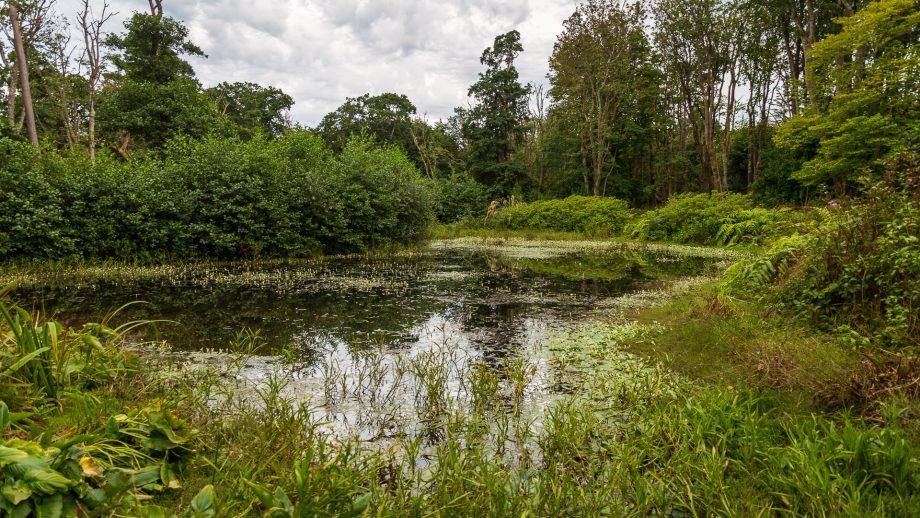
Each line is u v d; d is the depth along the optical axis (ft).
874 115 54.34
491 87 134.00
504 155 139.54
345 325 23.90
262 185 49.52
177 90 76.02
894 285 15.92
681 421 11.57
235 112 133.18
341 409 14.03
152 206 42.96
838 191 57.77
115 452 8.80
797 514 8.43
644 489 9.44
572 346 20.26
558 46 113.91
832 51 59.62
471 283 37.22
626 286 35.73
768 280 23.53
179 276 38.06
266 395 14.32
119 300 28.30
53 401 10.96
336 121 161.89
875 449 9.21
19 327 12.55
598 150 108.78
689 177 125.80
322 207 53.47
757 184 85.46
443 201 106.93
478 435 12.27
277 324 23.82
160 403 10.87
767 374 13.83
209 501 7.22
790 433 10.52
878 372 12.00
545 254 59.93
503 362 18.44
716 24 97.09
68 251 39.29
